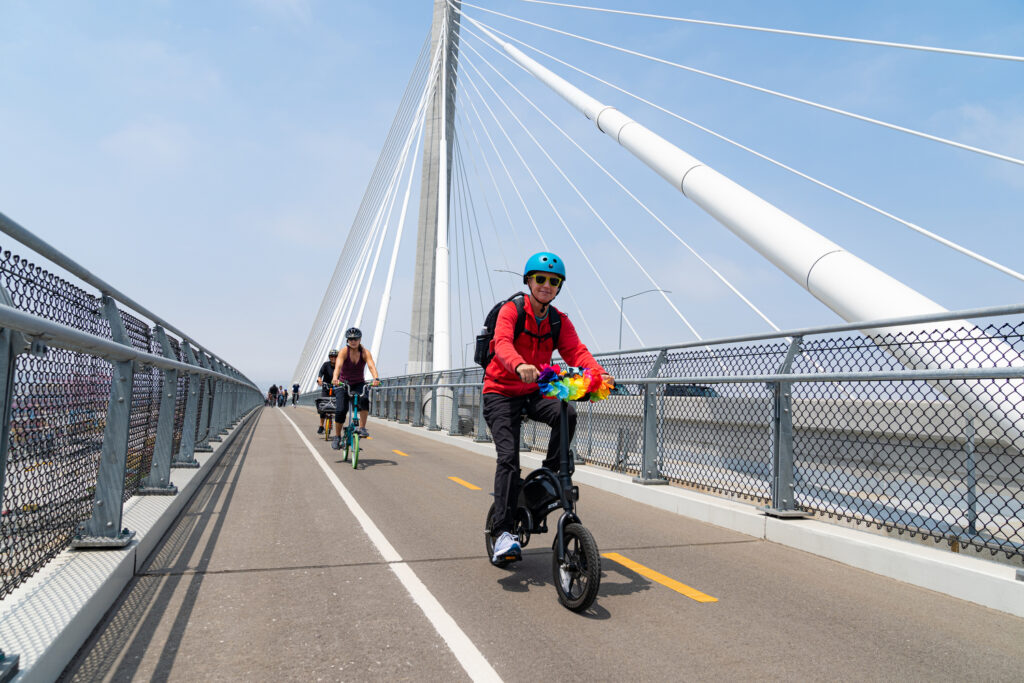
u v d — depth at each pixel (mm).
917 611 3242
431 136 30875
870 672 2516
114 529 3406
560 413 3328
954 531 3711
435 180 30438
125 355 3311
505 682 2344
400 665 2469
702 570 3924
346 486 6723
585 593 2963
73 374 2928
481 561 3998
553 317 3666
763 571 3930
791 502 4848
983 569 3422
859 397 4309
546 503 3398
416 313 28812
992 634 2943
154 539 3979
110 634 2662
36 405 2494
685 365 6184
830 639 2852
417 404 16312
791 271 11164
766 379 4922
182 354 6582
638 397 6961
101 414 3379
